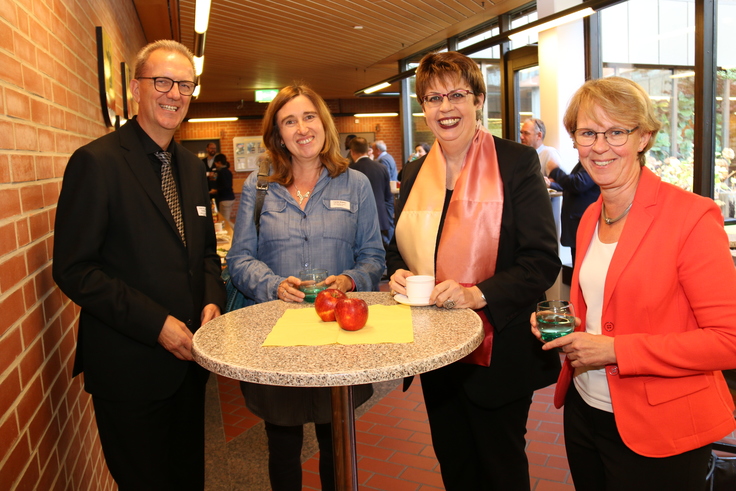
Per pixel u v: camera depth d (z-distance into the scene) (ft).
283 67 31.96
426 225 5.81
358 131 50.52
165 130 5.65
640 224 4.02
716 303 3.64
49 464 5.19
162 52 5.52
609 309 4.16
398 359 3.43
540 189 5.43
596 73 19.40
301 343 3.87
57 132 6.52
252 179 6.61
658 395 3.92
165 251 5.42
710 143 15.03
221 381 12.94
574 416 4.64
